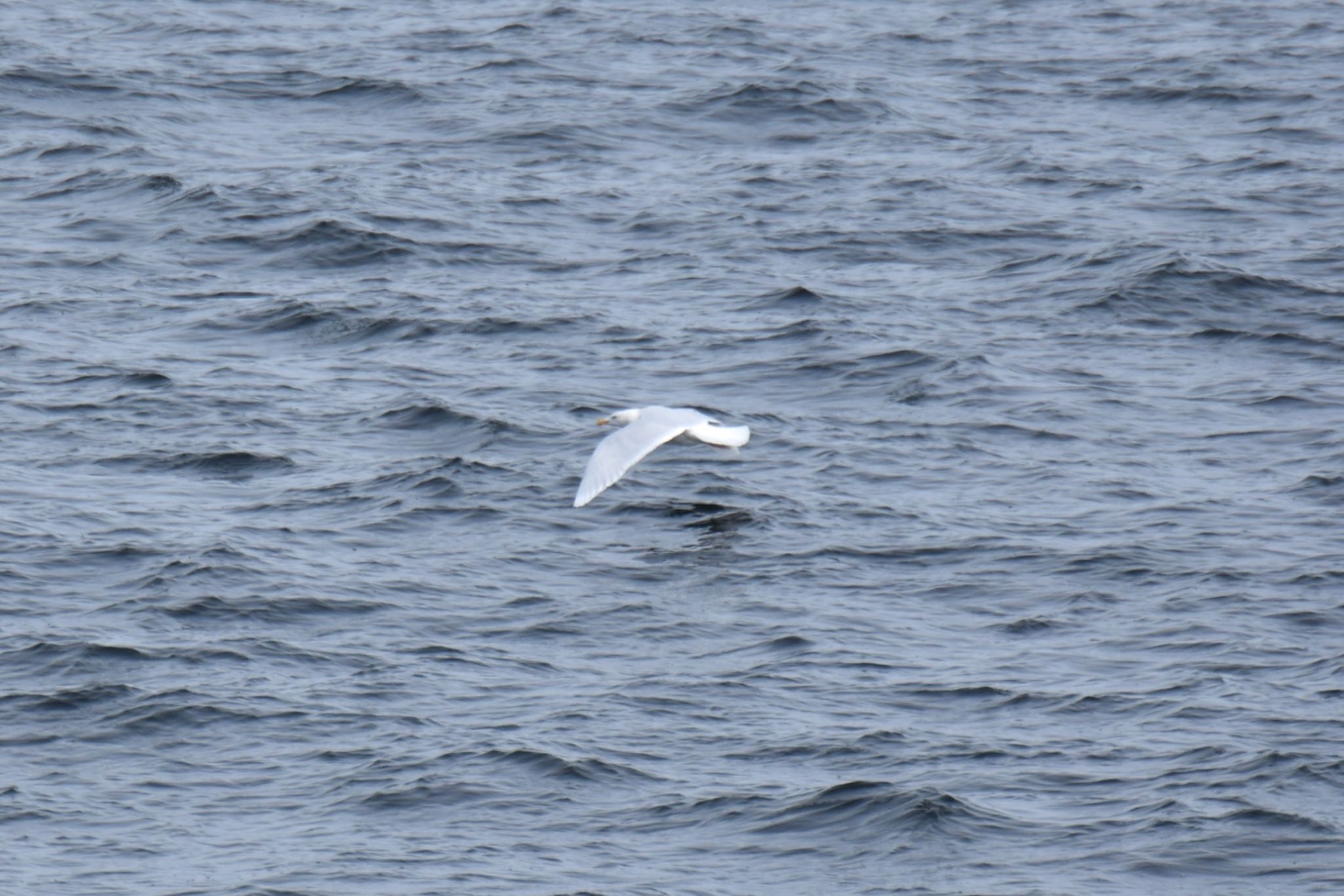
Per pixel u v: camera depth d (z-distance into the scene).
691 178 49.12
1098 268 42.09
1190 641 25.09
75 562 26.80
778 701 23.55
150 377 34.59
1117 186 48.84
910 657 24.83
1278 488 30.64
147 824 20.75
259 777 21.70
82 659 24.06
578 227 44.97
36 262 41.25
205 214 44.28
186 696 23.22
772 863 20.08
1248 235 44.78
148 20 63.06
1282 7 69.06
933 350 36.91
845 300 40.12
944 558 27.89
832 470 31.28
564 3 66.50
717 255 43.16
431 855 20.16
